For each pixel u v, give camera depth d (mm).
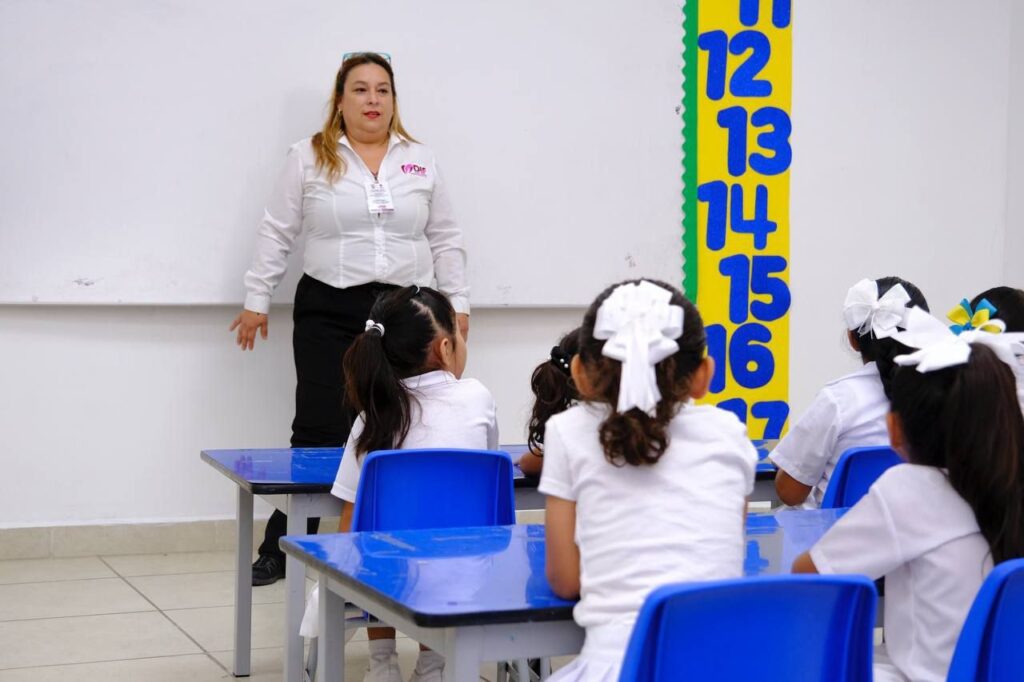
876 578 1540
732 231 4793
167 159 4102
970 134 5121
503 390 4582
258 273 3932
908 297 2463
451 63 4402
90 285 4047
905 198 5039
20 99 3951
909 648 1521
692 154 4723
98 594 3643
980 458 1470
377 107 3883
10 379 4047
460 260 4102
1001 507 1476
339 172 3855
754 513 2086
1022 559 1320
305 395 3904
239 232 4184
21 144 3959
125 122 4055
